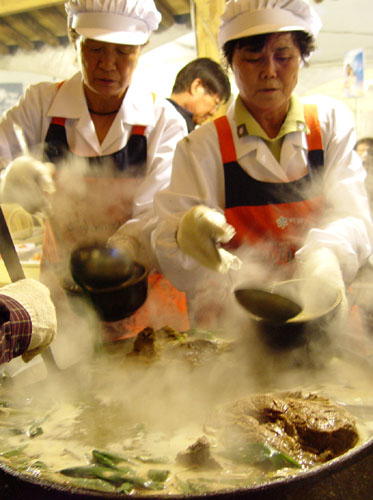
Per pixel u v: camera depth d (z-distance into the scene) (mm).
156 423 1399
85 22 2330
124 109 2666
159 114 2777
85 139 2691
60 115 2693
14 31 5062
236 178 2340
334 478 993
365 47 4012
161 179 2680
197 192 2344
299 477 958
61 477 1146
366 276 2383
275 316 1502
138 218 2604
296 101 2348
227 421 1289
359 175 2342
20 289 1309
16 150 2773
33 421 1453
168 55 4758
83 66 2443
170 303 2648
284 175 2320
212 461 1148
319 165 2357
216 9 4293
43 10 4906
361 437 1264
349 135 2365
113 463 1186
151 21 2510
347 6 3918
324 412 1260
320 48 4102
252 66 2092
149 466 1181
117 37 2314
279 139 2330
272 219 2338
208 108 3635
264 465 1133
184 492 1053
